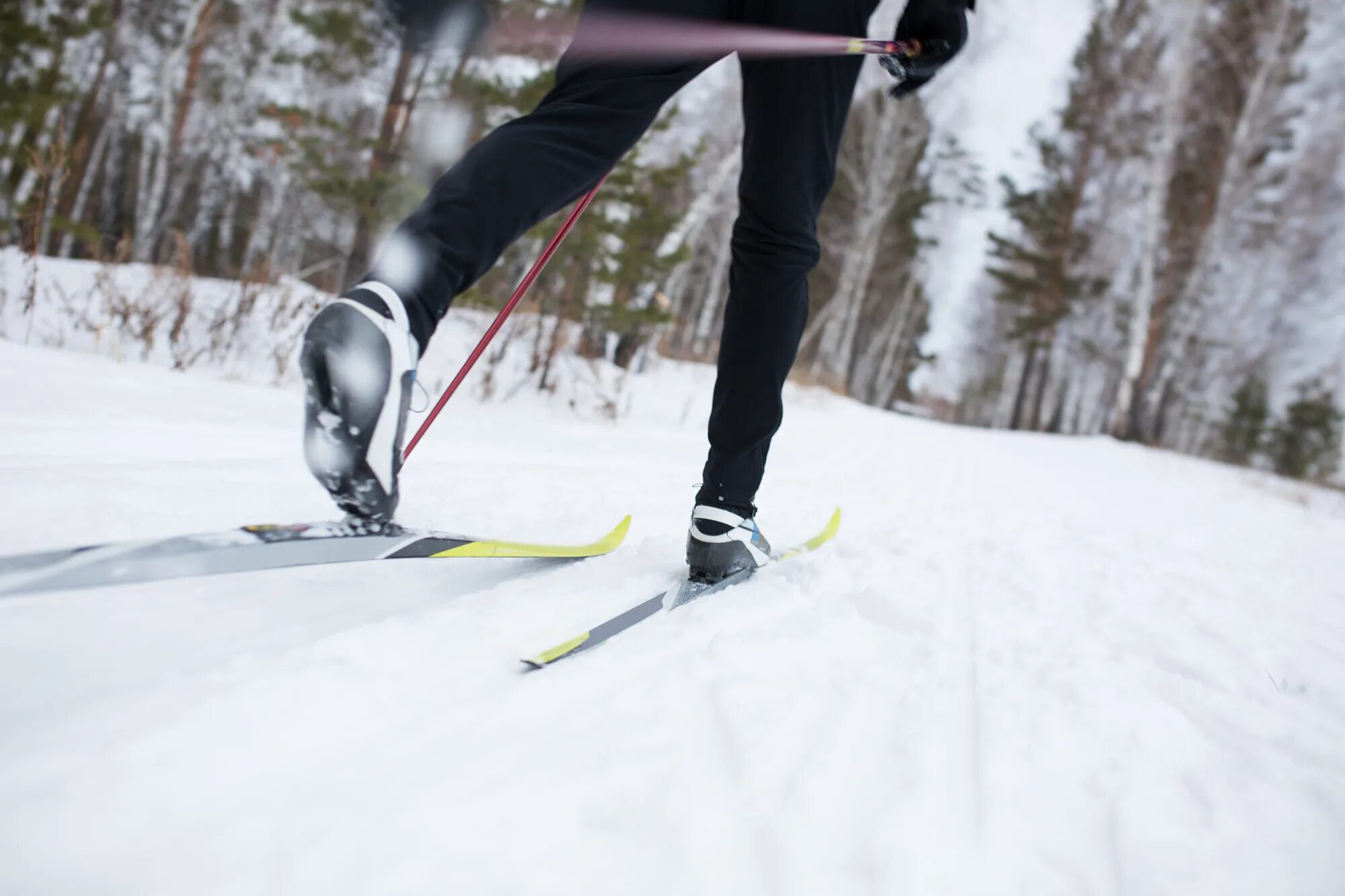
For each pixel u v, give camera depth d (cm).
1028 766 90
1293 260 1803
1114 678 125
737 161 1021
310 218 1373
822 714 95
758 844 68
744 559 145
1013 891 67
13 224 599
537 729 81
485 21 106
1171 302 1703
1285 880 74
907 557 210
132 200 1764
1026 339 2170
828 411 1098
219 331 440
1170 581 231
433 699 84
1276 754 103
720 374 141
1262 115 1472
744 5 127
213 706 73
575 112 105
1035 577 208
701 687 98
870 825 73
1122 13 1716
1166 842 77
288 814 62
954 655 127
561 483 258
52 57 826
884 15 1224
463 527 167
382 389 81
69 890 51
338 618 103
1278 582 258
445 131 703
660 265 721
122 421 242
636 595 131
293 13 754
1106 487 607
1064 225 1967
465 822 64
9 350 317
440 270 91
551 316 687
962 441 1025
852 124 1878
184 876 54
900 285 2605
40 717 68
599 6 108
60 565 67
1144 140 1653
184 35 1264
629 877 61
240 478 191
